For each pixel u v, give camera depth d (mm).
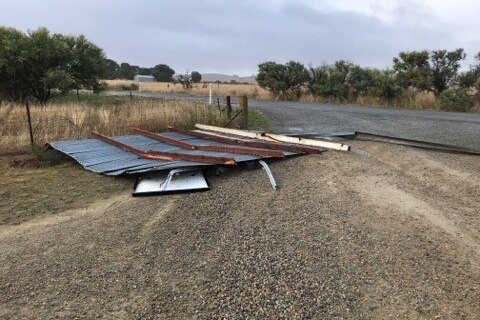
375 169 8070
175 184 7133
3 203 6613
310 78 31047
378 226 5438
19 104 16672
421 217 5750
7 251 4945
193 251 4820
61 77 20203
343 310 3740
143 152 8914
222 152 8906
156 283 4184
